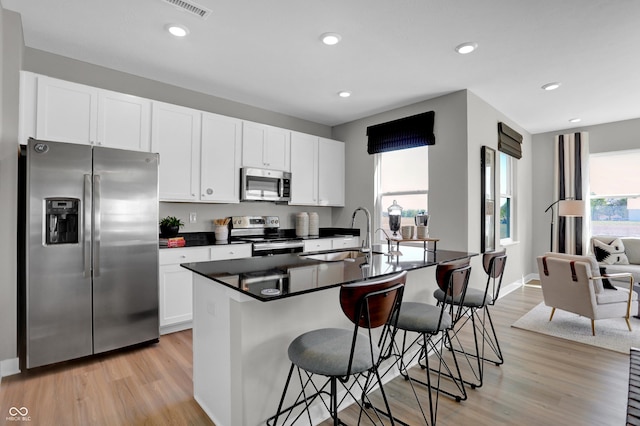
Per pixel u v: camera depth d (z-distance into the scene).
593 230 5.55
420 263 2.23
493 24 2.49
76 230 2.55
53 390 2.17
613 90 3.83
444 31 2.60
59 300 2.45
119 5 2.29
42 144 2.37
